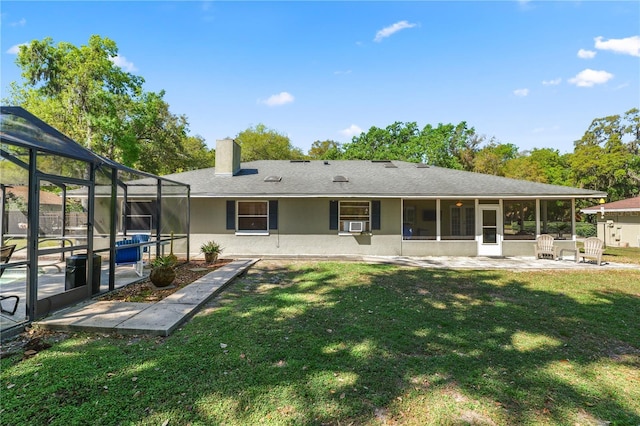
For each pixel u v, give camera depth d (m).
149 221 12.04
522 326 4.75
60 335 4.14
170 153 28.89
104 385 2.90
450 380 3.14
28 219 4.40
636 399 2.88
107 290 6.21
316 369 3.31
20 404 2.59
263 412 2.58
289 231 12.92
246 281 7.75
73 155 5.08
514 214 12.87
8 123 4.50
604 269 9.77
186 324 4.63
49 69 20.39
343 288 7.07
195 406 2.63
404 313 5.31
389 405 2.71
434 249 12.84
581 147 32.25
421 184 13.30
